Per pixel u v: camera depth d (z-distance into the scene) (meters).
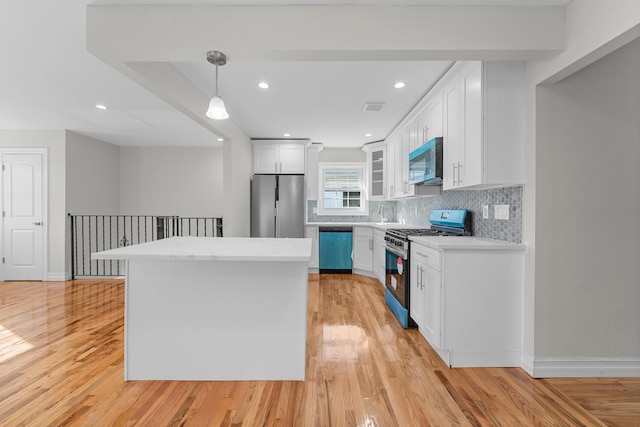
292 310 2.19
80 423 1.73
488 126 2.35
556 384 2.15
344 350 2.64
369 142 5.75
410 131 4.10
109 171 6.14
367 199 6.13
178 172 6.51
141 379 2.18
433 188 3.82
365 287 4.70
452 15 2.01
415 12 2.01
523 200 2.37
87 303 3.88
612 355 2.26
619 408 1.89
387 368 2.35
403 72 2.87
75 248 5.27
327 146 6.12
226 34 2.01
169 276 2.17
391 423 1.74
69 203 5.13
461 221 3.20
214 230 6.48
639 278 2.23
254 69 2.83
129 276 2.17
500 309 2.39
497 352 2.40
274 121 4.44
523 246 2.34
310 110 3.95
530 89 2.28
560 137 2.22
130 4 2.00
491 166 2.35
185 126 4.86
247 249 2.12
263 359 2.19
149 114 4.25
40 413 1.81
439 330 2.40
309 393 2.03
